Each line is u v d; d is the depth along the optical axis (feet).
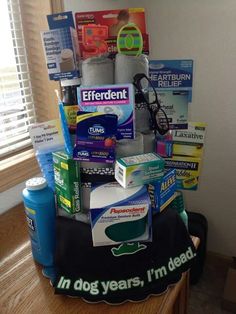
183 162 2.30
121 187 1.87
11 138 3.77
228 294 4.76
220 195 5.26
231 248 5.52
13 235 2.68
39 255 2.15
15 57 3.83
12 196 3.28
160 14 4.53
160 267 1.90
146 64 2.02
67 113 1.96
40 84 4.01
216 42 4.42
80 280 1.84
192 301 4.95
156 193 1.92
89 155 1.84
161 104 2.24
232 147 4.90
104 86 1.81
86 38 2.11
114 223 1.73
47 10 3.57
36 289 1.97
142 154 1.98
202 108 4.86
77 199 1.95
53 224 2.06
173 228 1.98
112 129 1.81
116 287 1.82
